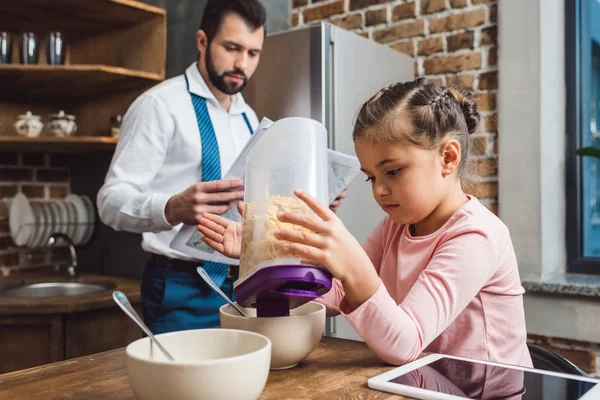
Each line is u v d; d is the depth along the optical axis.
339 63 1.99
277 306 0.76
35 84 2.43
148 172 1.68
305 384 0.68
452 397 0.61
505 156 2.11
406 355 0.75
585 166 2.18
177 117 1.70
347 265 0.72
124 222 1.62
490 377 0.69
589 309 1.91
